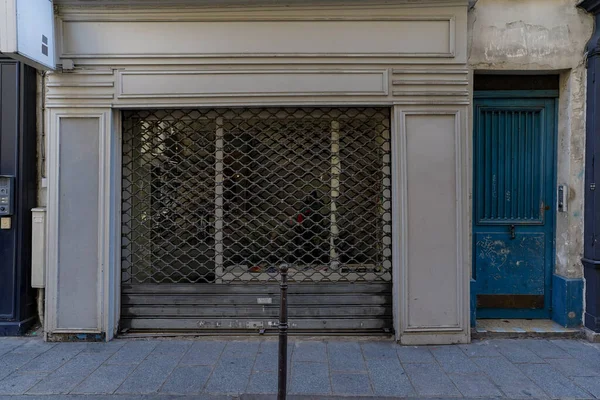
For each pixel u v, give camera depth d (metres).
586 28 4.62
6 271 4.66
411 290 4.46
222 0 4.36
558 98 4.86
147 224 4.81
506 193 4.96
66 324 4.52
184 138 4.77
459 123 4.43
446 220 4.46
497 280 4.97
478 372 3.80
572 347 4.34
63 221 4.52
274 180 4.78
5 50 3.71
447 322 4.46
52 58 4.32
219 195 4.78
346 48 4.45
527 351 4.25
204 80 4.46
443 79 4.44
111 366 3.92
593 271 4.50
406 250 4.44
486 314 4.96
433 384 3.59
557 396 3.40
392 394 3.44
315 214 4.77
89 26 4.44
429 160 4.45
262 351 4.27
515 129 4.94
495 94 4.90
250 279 4.78
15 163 4.64
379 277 4.73
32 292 4.86
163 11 4.42
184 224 4.81
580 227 4.69
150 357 4.12
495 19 4.61
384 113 4.65
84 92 4.48
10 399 3.34
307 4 4.42
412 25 4.44
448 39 4.44
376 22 4.45
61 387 3.53
